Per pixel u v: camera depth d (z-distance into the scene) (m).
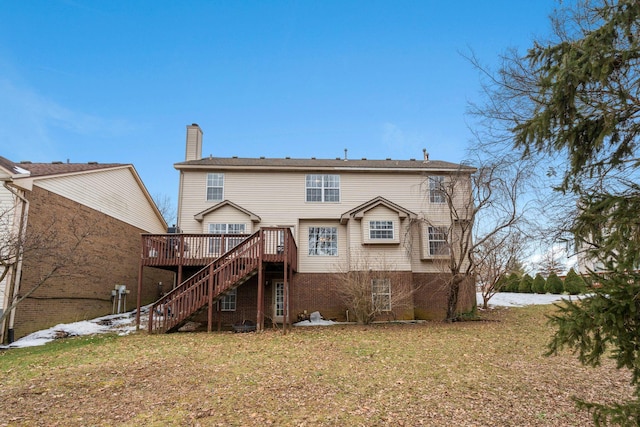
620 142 4.43
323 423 5.64
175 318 13.73
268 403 6.40
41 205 13.65
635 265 3.44
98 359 9.39
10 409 6.09
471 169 16.16
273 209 18.64
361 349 10.52
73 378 7.72
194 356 9.63
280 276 18.28
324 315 17.98
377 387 7.24
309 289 18.19
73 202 15.52
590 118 4.19
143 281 21.56
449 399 6.64
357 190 19.14
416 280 18.50
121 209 19.45
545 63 4.50
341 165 19.33
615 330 3.35
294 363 8.95
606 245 3.67
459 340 11.89
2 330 12.02
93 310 16.84
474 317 17.06
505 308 20.30
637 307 3.33
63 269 14.80
